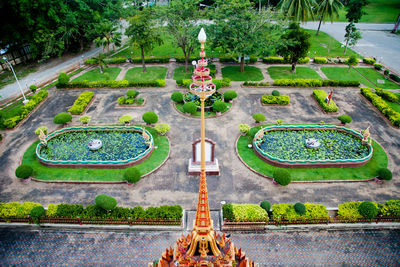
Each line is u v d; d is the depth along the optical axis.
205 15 53.41
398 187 29.66
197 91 10.88
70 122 40.00
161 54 63.09
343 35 71.56
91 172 31.80
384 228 25.42
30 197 29.00
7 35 49.72
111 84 48.44
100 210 25.94
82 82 48.69
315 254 23.36
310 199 28.42
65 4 54.19
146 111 42.47
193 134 37.62
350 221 25.47
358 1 55.16
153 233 25.34
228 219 25.33
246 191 29.41
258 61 58.53
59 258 23.28
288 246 24.03
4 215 25.77
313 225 25.45
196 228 12.87
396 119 38.25
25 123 40.31
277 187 29.84
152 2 86.25
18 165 33.00
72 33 59.72
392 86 48.72
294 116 41.12
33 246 24.23
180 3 47.97
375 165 32.25
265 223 25.22
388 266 22.36
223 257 13.48
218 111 40.94
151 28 50.09
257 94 46.50
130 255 23.48
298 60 53.38
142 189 29.80
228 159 33.50
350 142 35.66
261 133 34.34
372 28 75.75
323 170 31.62
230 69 55.03
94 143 34.84
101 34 58.56
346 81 47.97
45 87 49.62
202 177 12.09
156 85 48.38
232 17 45.75
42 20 50.47
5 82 51.47
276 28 48.47
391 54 60.88
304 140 36.09
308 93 46.97
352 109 42.53
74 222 25.70
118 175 31.39
